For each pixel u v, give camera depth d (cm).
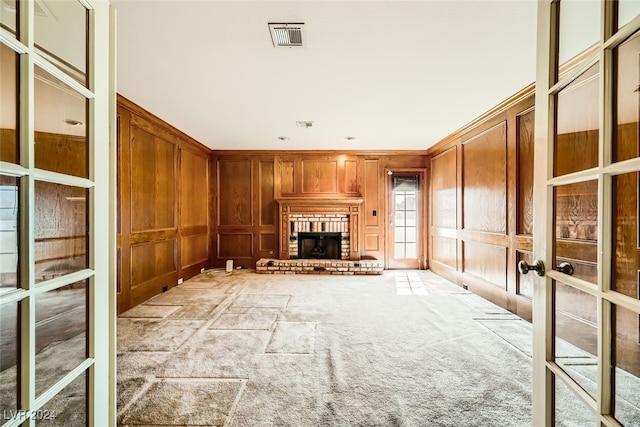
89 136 100
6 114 79
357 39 210
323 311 338
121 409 170
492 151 371
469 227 427
